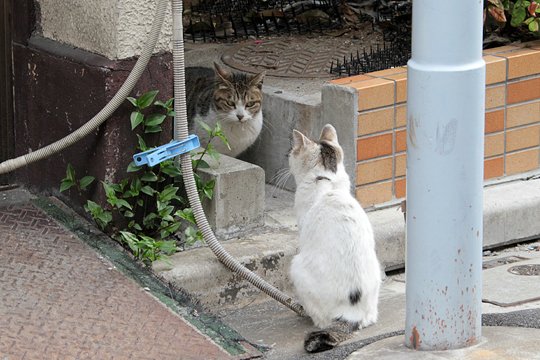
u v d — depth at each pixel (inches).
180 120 213.9
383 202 248.1
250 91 267.6
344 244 197.3
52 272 208.7
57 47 232.4
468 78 168.6
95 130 221.0
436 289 176.7
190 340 189.3
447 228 173.8
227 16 334.6
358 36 321.7
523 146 266.1
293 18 336.5
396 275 242.1
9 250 216.1
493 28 278.7
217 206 228.8
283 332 205.8
